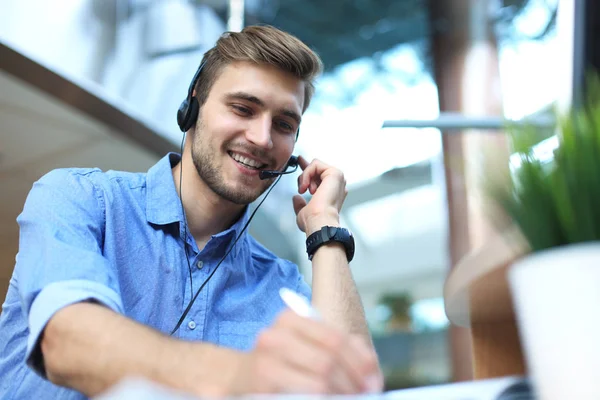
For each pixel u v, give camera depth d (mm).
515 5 5523
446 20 4668
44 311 678
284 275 1407
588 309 389
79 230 1005
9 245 4984
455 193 3713
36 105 3314
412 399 486
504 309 785
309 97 1370
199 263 1208
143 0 3619
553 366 404
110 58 3312
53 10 3039
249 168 1260
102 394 574
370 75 8312
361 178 8078
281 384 429
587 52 2100
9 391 991
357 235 9242
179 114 1318
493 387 524
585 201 419
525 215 442
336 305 1026
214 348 545
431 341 9156
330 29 8055
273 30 1305
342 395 438
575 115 444
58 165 4113
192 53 3898
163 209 1198
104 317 636
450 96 4547
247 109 1252
